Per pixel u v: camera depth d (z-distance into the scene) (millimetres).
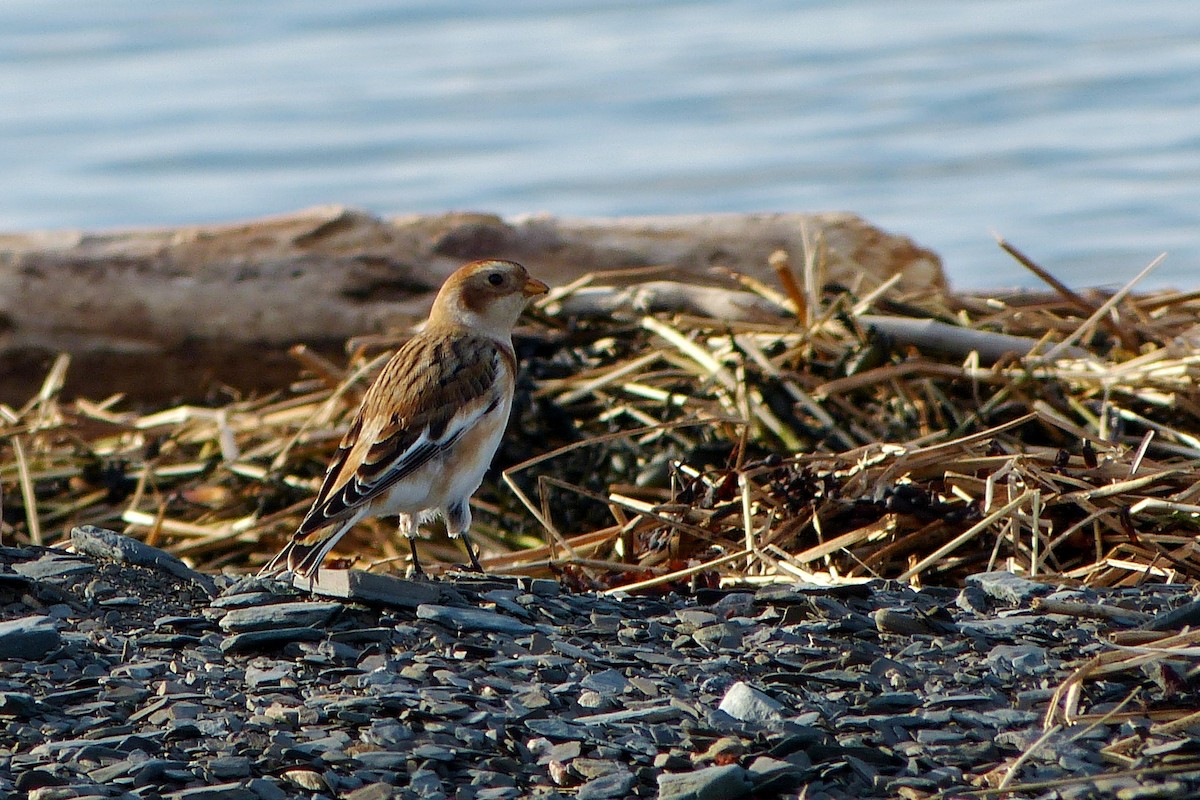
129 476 14289
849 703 7809
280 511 13469
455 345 10258
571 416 13906
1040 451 11672
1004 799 6910
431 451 9695
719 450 12641
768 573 10508
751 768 7113
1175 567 10234
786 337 13828
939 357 13383
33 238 16719
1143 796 6824
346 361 16375
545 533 13008
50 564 9398
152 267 16406
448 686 7973
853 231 16531
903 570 10875
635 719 7629
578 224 16734
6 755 7242
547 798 6961
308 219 16594
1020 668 8172
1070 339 12969
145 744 7320
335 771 7141
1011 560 10234
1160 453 11539
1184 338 13414
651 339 14438
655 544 11078
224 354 16469
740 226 16594
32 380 16547
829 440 12609
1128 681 7887
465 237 16453
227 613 8742
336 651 8344
